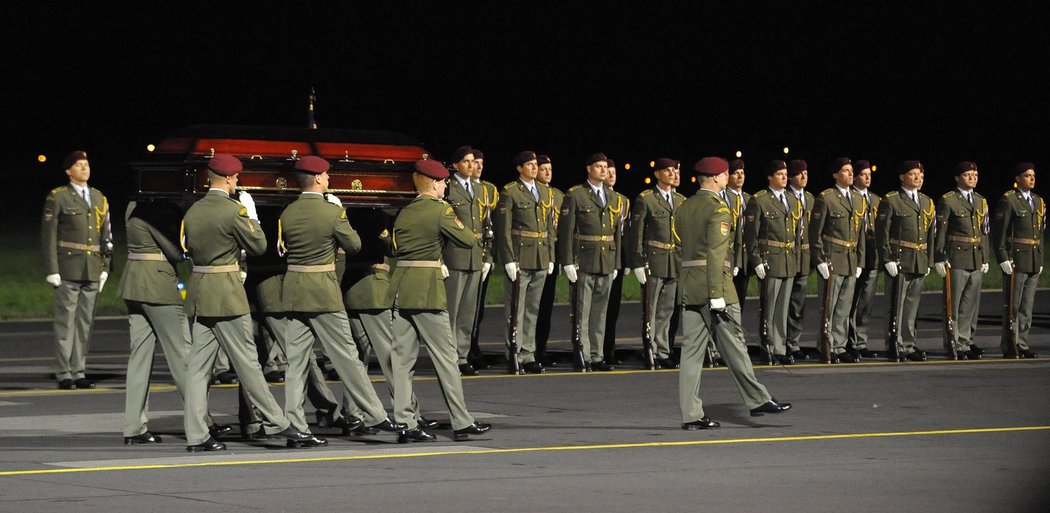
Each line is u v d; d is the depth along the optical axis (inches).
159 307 722.8
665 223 1081.4
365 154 837.8
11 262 1988.2
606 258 1071.6
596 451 691.4
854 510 545.0
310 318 722.2
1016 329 1150.3
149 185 792.9
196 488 590.2
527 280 1064.8
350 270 784.3
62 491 582.2
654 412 836.6
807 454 681.6
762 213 1104.8
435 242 729.6
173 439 737.0
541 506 552.7
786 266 1105.4
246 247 690.2
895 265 1122.0
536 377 1018.7
